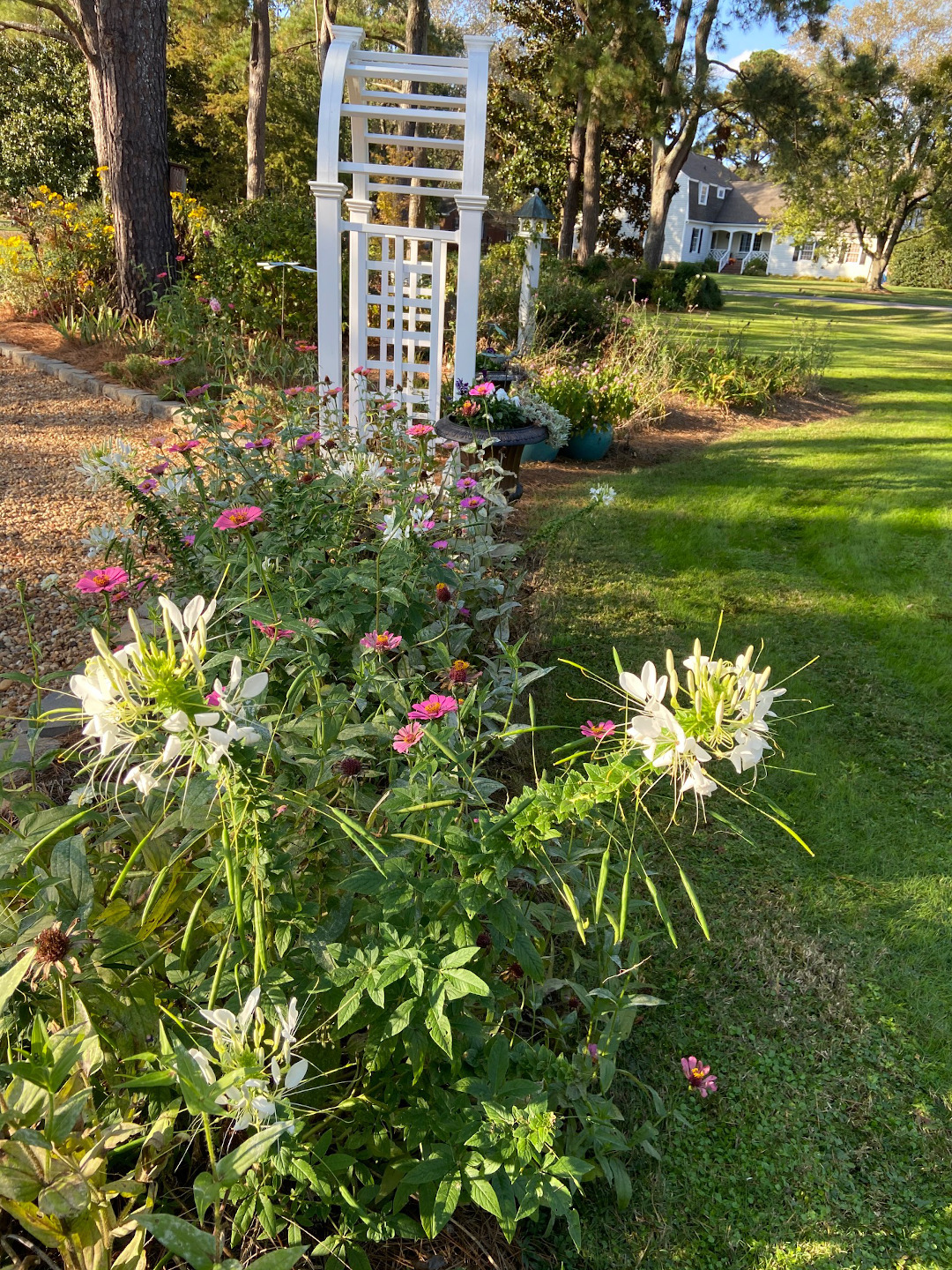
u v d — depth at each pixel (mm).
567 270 13219
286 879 1388
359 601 2459
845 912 2422
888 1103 1896
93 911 1382
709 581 4594
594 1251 1561
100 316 7965
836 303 26859
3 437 5465
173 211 9508
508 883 2107
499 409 4844
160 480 2846
